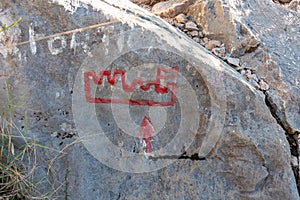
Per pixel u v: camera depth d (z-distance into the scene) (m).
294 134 1.73
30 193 1.55
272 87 1.80
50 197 1.57
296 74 1.84
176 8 2.07
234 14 1.94
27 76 1.53
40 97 1.55
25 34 1.52
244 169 1.62
